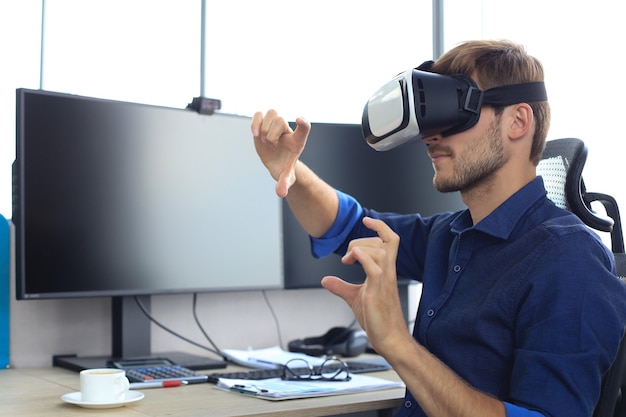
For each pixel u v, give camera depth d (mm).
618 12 2359
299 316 1896
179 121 1664
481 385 1038
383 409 1224
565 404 911
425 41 2691
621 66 2342
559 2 2562
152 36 4277
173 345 1725
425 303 1193
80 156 1535
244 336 1818
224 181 1719
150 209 1617
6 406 1101
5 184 3199
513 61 1110
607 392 990
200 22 3949
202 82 3924
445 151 1112
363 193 1878
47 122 1498
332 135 1861
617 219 1259
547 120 1139
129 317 1627
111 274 1562
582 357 921
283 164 1224
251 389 1203
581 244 1001
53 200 1499
